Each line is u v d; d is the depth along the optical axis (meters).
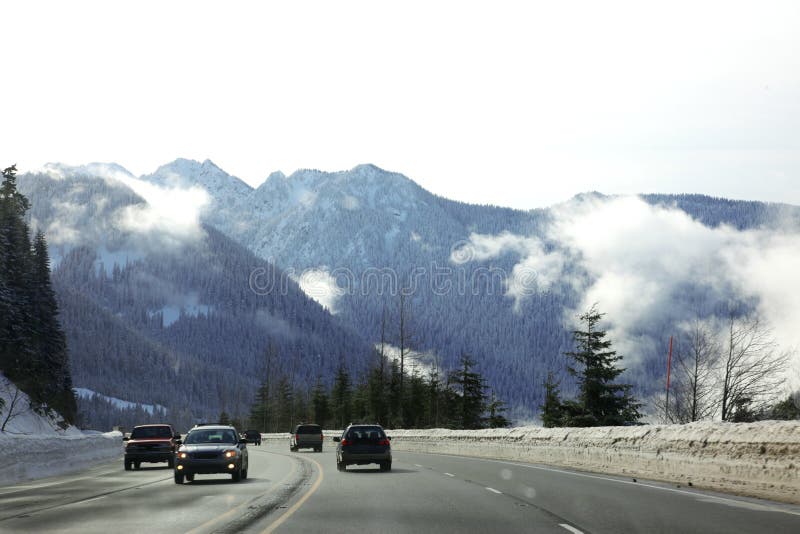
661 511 27.00
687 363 66.94
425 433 99.12
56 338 151.50
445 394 159.12
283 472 53.84
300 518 25.86
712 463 37.25
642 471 44.72
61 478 51.66
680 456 40.53
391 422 149.12
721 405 65.31
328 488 38.56
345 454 53.69
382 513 27.17
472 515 26.45
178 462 44.09
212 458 44.16
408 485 39.94
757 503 29.44
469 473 49.41
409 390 173.25
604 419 104.31
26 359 134.50
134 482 46.25
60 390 152.25
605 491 34.91
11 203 159.62
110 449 86.25
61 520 25.95
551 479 42.88
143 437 63.81
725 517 25.23
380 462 53.69
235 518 26.12
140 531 23.03
